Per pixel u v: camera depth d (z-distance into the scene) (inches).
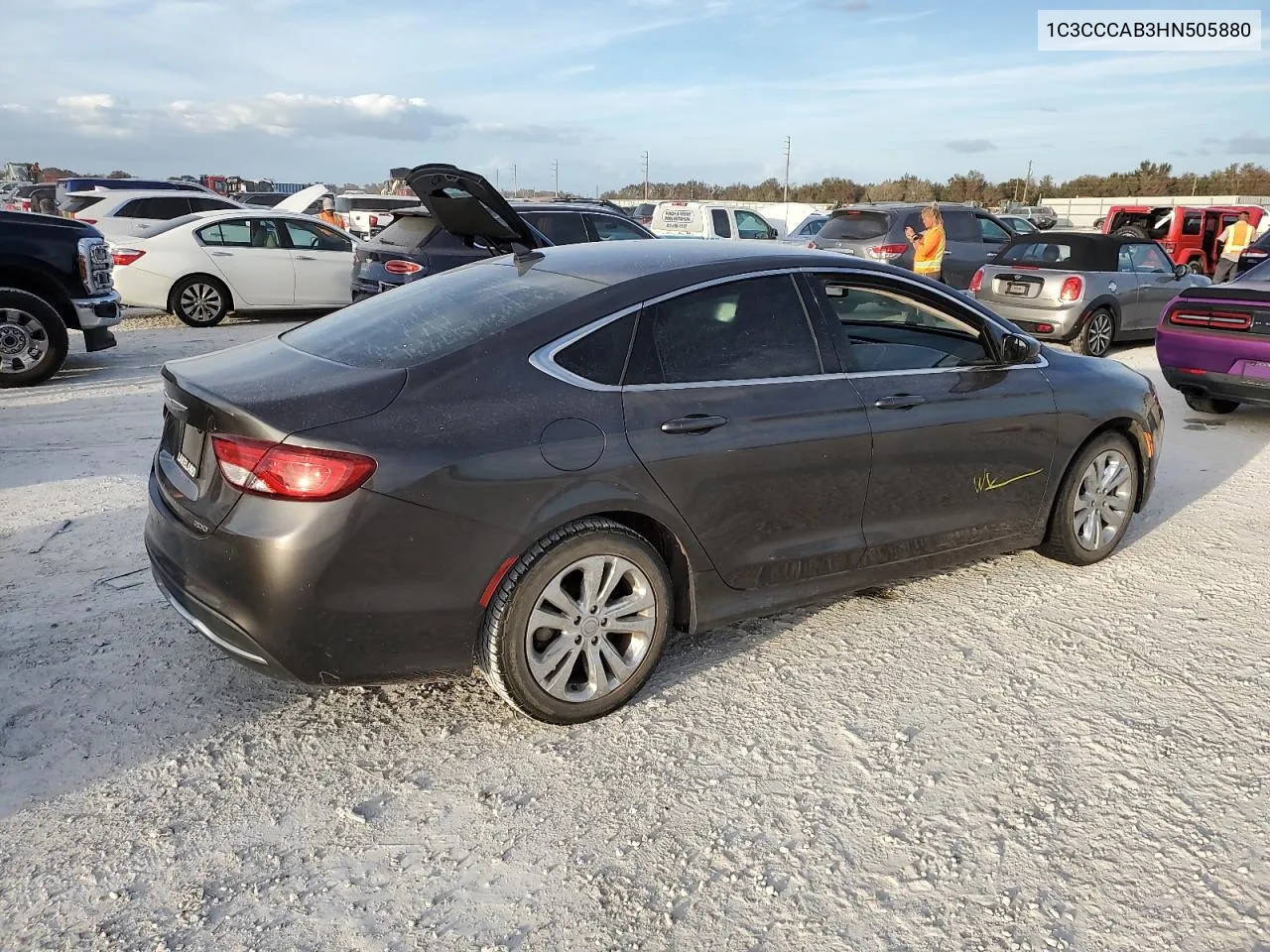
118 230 697.6
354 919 94.3
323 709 132.0
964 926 94.0
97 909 94.8
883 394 150.0
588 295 131.9
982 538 167.3
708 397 133.8
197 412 117.4
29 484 223.6
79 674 138.0
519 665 120.9
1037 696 136.9
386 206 975.6
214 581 113.7
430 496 112.4
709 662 146.1
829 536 147.0
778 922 94.4
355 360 126.1
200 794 113.0
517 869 101.6
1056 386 173.0
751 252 149.6
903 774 118.1
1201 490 236.2
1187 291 305.1
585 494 121.3
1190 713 132.5
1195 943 91.9
